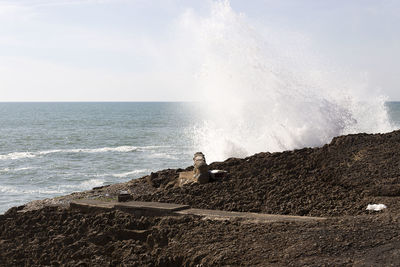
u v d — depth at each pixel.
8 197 17.88
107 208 8.51
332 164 10.30
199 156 10.58
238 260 5.75
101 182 21.08
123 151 34.25
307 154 11.27
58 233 7.71
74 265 6.58
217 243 6.34
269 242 6.11
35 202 10.80
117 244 7.11
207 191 9.54
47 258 6.85
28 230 7.87
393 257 5.31
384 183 8.92
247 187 9.60
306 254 5.61
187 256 6.22
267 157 11.42
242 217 7.27
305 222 6.71
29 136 50.03
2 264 6.75
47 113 132.38
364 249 5.61
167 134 52.16
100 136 50.12
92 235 7.40
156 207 8.04
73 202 8.97
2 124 74.44
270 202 8.63
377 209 7.79
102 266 6.54
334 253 5.57
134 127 66.81
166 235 6.98
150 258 6.53
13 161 28.94
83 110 165.75
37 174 23.48
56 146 39.53
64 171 24.42
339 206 8.20
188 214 7.68
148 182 11.93
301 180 9.66
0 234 7.93
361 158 10.34
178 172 12.22
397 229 6.09
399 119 60.97
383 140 11.17
